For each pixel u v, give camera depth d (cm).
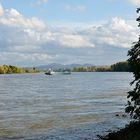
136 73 1962
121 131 2436
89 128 3356
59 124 3666
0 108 5350
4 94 8781
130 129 2330
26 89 10994
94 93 8556
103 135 2922
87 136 2955
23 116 4372
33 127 3506
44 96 7919
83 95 7975
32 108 5325
